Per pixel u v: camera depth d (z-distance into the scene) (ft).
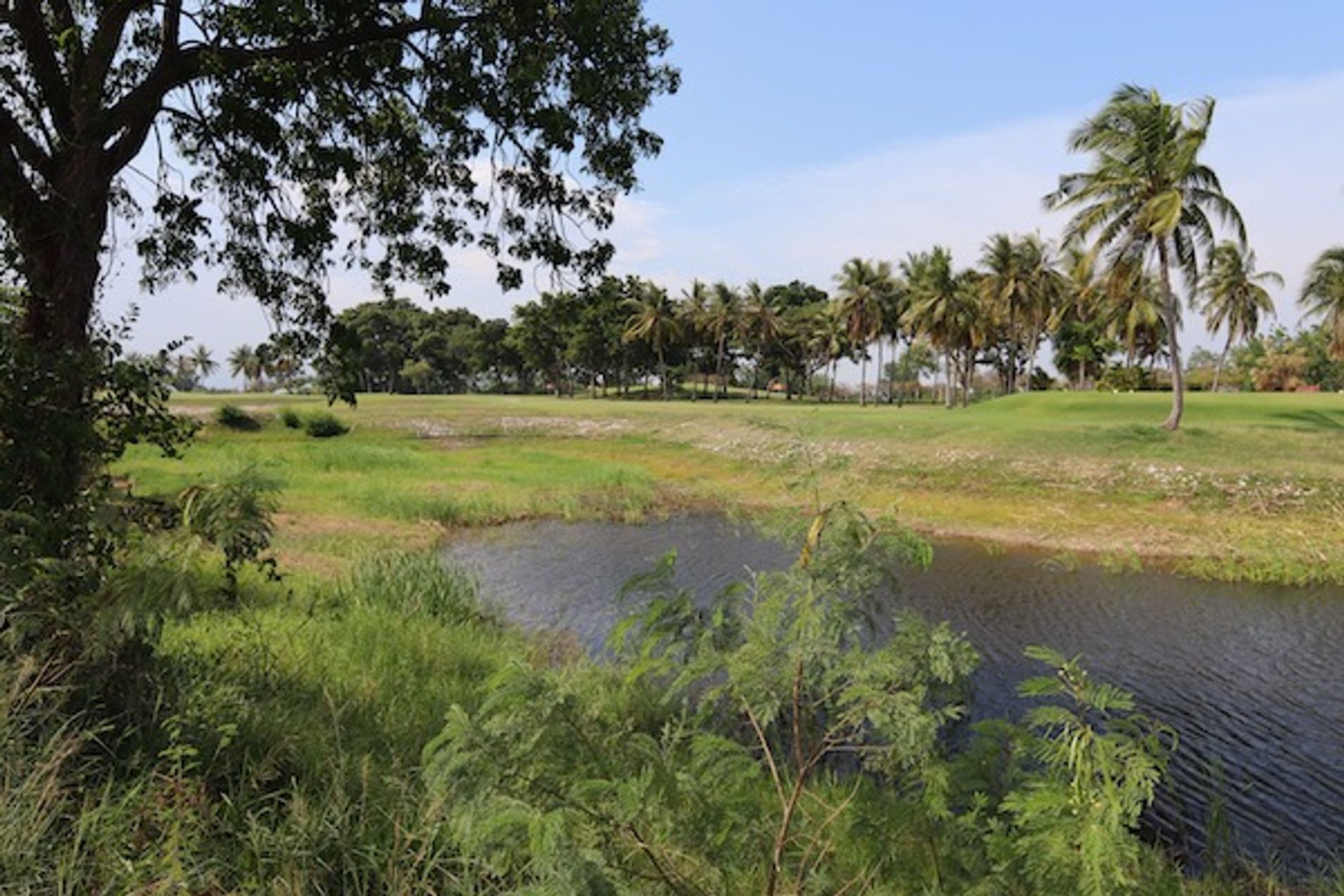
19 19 18.28
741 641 8.94
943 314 192.44
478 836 7.57
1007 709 28.17
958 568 53.26
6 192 16.58
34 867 9.14
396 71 26.81
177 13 20.15
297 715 17.46
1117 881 7.51
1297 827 21.06
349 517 64.23
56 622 13.28
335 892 11.29
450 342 378.53
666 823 8.36
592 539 62.28
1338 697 30.55
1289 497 66.08
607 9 24.34
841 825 10.41
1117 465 76.43
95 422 16.42
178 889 9.60
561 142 25.90
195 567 13.65
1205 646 36.94
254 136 24.85
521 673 8.34
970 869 9.05
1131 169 96.89
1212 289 203.10
